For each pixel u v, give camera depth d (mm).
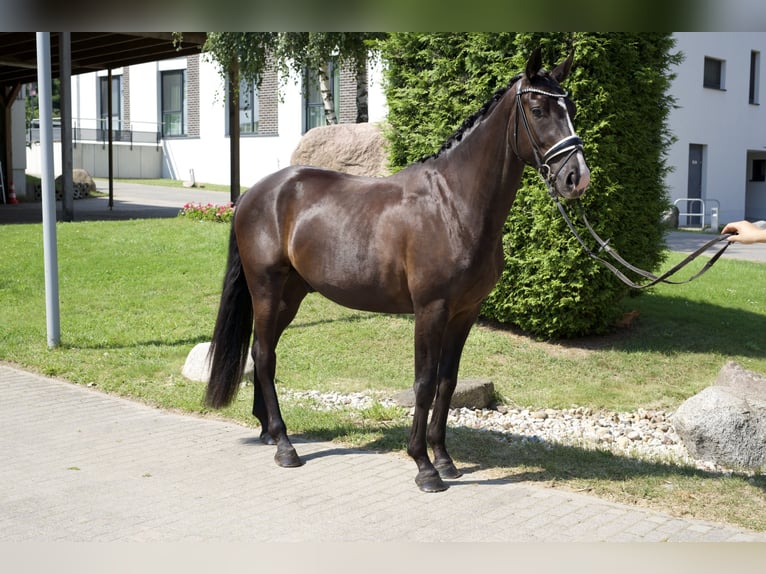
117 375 7484
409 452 4871
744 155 26516
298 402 6797
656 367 8281
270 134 31203
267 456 5410
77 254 12461
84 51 19922
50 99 8141
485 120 4609
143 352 8234
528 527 4191
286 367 7949
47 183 8203
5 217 18438
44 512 4348
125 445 5598
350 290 5012
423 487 4746
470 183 4582
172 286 10891
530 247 8492
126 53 20500
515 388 7586
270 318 5438
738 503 4590
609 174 8203
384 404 6855
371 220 4898
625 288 8797
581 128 8062
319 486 4828
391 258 4801
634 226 8625
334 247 5020
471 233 4566
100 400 6793
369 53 17812
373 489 4781
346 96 28156
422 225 4660
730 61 25172
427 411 4777
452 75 8898
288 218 5320
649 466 5301
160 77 35000
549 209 8172
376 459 5375
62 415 6320
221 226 15156
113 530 4113
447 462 5051
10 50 20172
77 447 5527
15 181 25984
